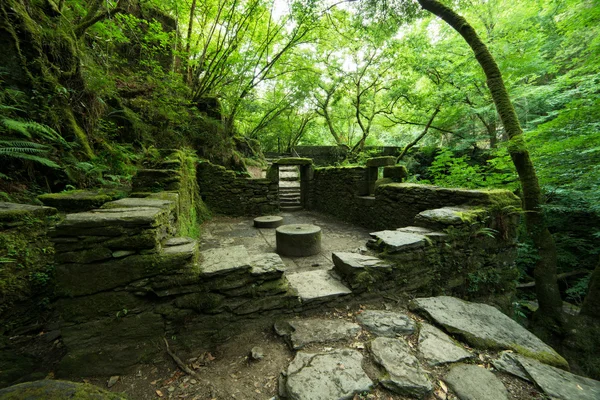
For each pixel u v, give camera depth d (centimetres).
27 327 208
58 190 364
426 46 870
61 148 379
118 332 157
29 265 227
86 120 450
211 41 804
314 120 1677
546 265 375
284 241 391
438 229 285
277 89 1384
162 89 652
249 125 1413
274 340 182
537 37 643
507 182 534
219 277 181
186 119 721
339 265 253
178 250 177
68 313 149
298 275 256
